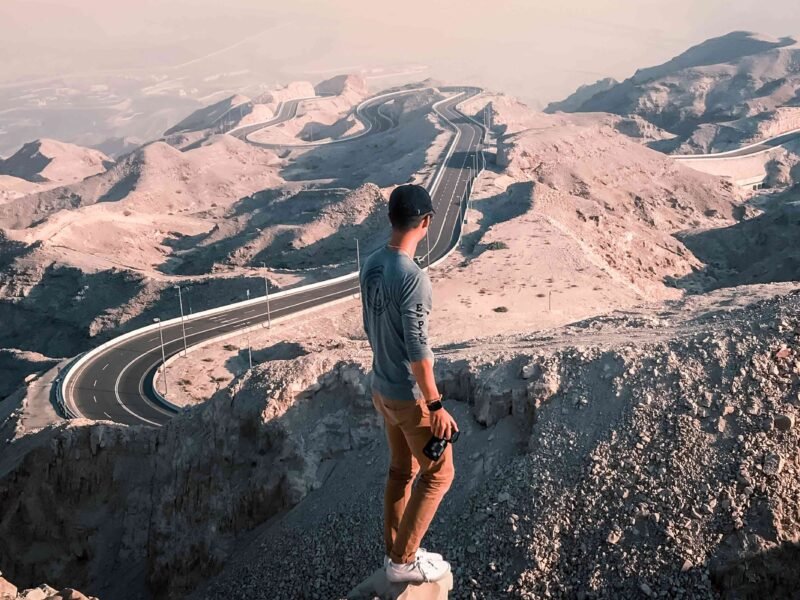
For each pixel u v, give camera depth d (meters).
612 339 25.70
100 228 169.62
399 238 8.81
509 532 20.23
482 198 147.50
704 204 189.25
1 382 96.19
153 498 32.12
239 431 29.23
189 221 197.00
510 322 83.31
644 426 20.88
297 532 24.61
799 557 17.73
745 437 19.70
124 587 32.09
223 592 24.36
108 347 83.50
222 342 85.62
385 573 9.69
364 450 26.89
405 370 8.80
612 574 18.45
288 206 179.62
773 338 21.78
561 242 111.69
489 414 23.86
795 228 135.75
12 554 35.34
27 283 132.38
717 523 18.42
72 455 36.34
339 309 95.81
